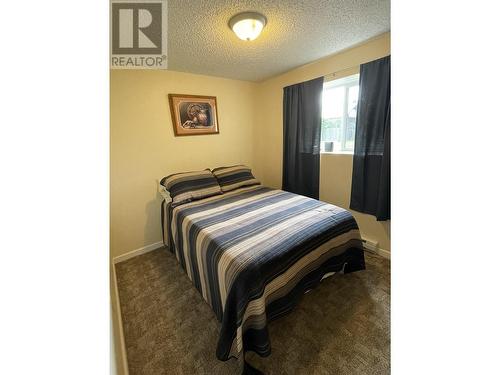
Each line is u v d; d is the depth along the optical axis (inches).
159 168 100.4
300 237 56.3
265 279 46.0
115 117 88.0
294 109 110.3
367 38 76.5
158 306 64.6
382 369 44.8
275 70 108.5
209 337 53.7
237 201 88.5
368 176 87.0
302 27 67.9
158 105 97.5
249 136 131.4
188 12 57.4
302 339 51.6
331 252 63.1
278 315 48.5
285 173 120.3
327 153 101.7
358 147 87.7
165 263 88.8
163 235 100.0
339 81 95.5
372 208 87.1
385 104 78.0
